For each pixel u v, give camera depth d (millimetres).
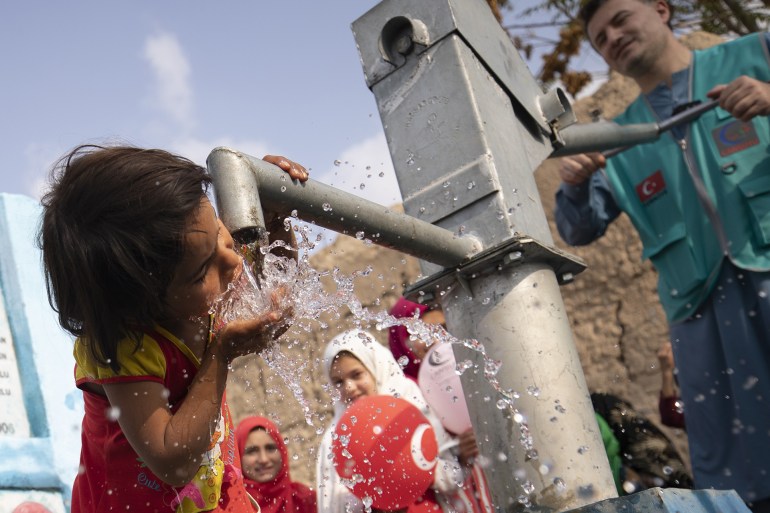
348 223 1854
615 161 4082
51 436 3803
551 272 2115
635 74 4074
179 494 1806
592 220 4094
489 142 2191
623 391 5234
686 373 3670
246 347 1718
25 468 3600
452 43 2266
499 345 2037
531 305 2039
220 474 1887
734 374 3484
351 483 2896
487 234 2125
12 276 4066
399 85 2342
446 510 3035
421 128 2279
